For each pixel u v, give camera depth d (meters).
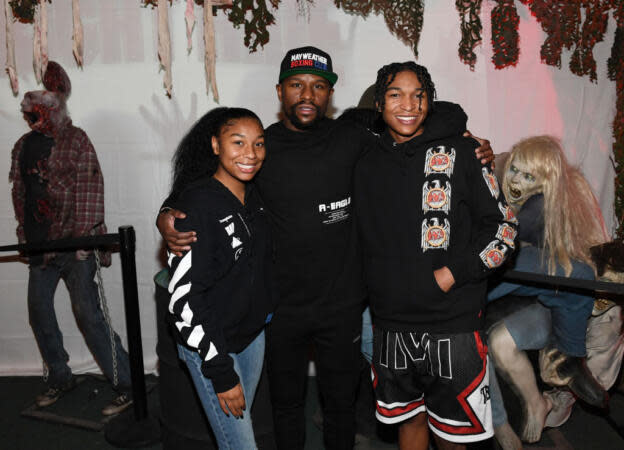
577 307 2.43
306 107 1.90
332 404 2.21
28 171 2.96
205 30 2.82
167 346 2.31
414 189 1.79
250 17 3.00
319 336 2.10
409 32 2.95
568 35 2.96
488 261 1.72
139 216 3.17
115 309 3.29
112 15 2.98
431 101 1.82
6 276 3.27
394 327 1.88
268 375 2.22
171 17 2.97
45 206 2.96
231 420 1.79
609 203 3.16
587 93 3.08
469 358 1.80
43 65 2.83
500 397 2.48
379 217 1.86
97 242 2.63
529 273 2.30
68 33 2.99
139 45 3.00
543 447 2.53
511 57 2.93
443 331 1.80
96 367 3.39
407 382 1.93
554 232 2.45
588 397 2.51
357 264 2.07
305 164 1.93
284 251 2.00
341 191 1.97
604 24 2.98
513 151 2.53
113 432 2.72
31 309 3.06
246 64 3.01
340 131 2.00
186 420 2.32
